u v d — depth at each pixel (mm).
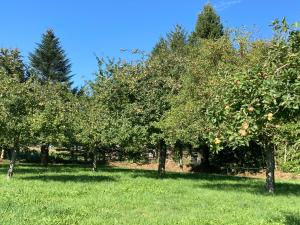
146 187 20781
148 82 28641
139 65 29172
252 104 7148
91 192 18047
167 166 44094
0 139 23219
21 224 10828
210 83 22953
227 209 14742
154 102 27953
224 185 23641
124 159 43500
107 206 14555
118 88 28828
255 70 7574
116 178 25531
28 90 22469
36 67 60531
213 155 40719
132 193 18234
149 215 13164
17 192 16906
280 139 19062
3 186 19094
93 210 13617
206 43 25844
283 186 24609
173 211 14078
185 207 14977
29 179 22906
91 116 30188
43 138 23219
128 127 27594
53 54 60969
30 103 22312
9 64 39188
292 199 18156
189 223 11969
